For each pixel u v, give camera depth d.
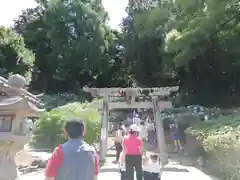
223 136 10.58
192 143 16.34
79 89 41.19
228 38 19.19
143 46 34.69
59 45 39.22
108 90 16.81
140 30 28.19
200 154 14.48
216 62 22.64
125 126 15.82
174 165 15.07
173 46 19.25
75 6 39.78
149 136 19.81
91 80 42.66
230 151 9.74
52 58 39.44
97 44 39.66
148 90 16.98
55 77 40.53
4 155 5.96
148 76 35.00
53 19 39.66
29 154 13.95
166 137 21.78
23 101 5.84
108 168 13.93
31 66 31.94
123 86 43.66
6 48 29.47
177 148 19.50
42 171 12.23
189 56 19.20
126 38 37.16
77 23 39.91
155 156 8.79
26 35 41.16
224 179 10.62
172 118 22.11
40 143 16.72
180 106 25.66
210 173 12.56
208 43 19.67
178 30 20.23
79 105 19.70
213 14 16.81
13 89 6.25
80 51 38.97
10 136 5.82
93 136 18.00
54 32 39.28
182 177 12.20
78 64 39.75
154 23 25.80
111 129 30.33
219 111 19.48
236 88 23.08
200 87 25.20
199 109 21.19
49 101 32.06
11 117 5.96
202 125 15.73
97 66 40.56
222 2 16.14
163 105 16.91
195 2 17.55
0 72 28.00
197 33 17.88
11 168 6.03
